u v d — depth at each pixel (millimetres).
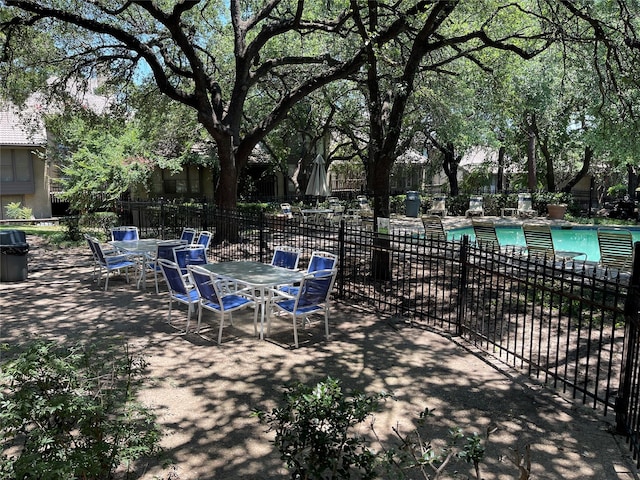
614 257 9742
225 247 12312
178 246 9391
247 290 7656
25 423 2865
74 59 15453
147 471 3541
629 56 10039
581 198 33688
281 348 6133
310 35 17250
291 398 2783
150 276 10547
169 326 7012
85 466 2559
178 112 21594
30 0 12430
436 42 9320
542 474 3514
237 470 3582
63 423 2863
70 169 17797
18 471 2379
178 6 12461
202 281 6480
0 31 12961
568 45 10195
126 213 17531
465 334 6609
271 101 23281
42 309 7840
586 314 7340
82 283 9852
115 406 3090
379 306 8047
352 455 2742
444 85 14164
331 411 2709
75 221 15938
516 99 14641
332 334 6688
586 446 3893
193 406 4559
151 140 20328
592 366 5453
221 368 5469
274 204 26422
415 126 23016
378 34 9242
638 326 3768
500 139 29141
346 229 9562
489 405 4590
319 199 28516
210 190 29188
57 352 3193
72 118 17609
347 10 11977
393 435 4047
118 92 17469
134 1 12328
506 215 27656
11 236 10094
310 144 28438
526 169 35688
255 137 15156
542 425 4227
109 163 17125
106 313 7645
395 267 11328
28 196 26109
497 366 5508
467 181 37938
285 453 3023
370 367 5520
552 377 5137
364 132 28406
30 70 15336
